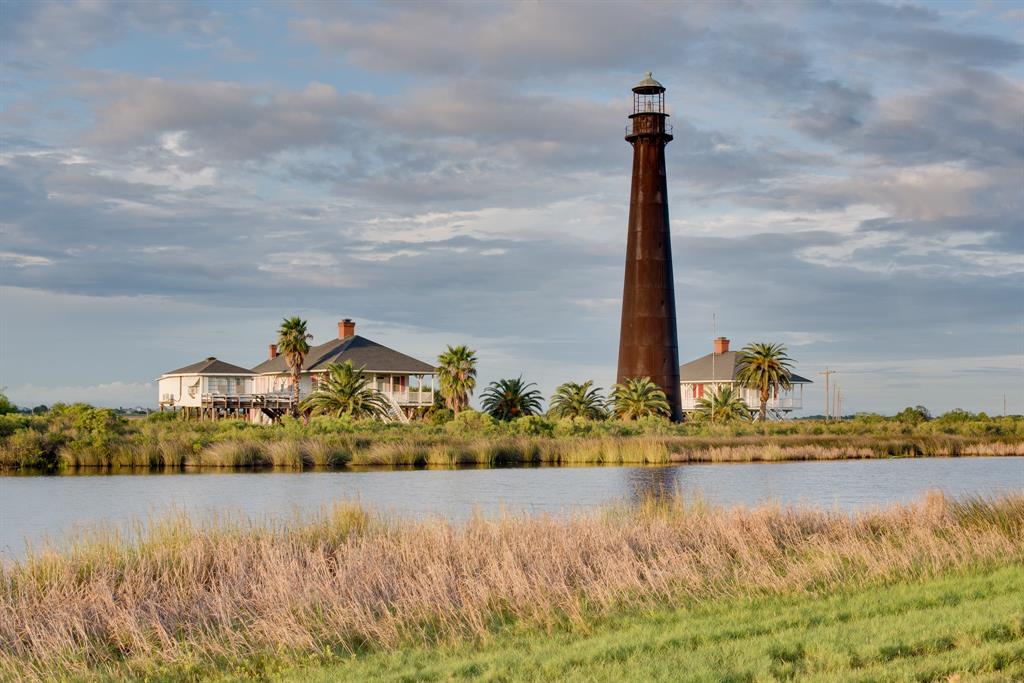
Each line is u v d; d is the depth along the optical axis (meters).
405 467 60.03
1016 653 11.59
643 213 103.38
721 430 86.50
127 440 62.03
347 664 13.15
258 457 60.62
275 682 12.60
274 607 15.79
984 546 19.55
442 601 16.12
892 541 21.00
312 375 104.44
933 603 15.14
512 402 100.44
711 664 11.84
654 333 102.38
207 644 14.32
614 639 13.56
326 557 19.81
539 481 49.03
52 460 59.19
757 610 15.40
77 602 15.94
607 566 18.09
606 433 80.00
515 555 18.59
